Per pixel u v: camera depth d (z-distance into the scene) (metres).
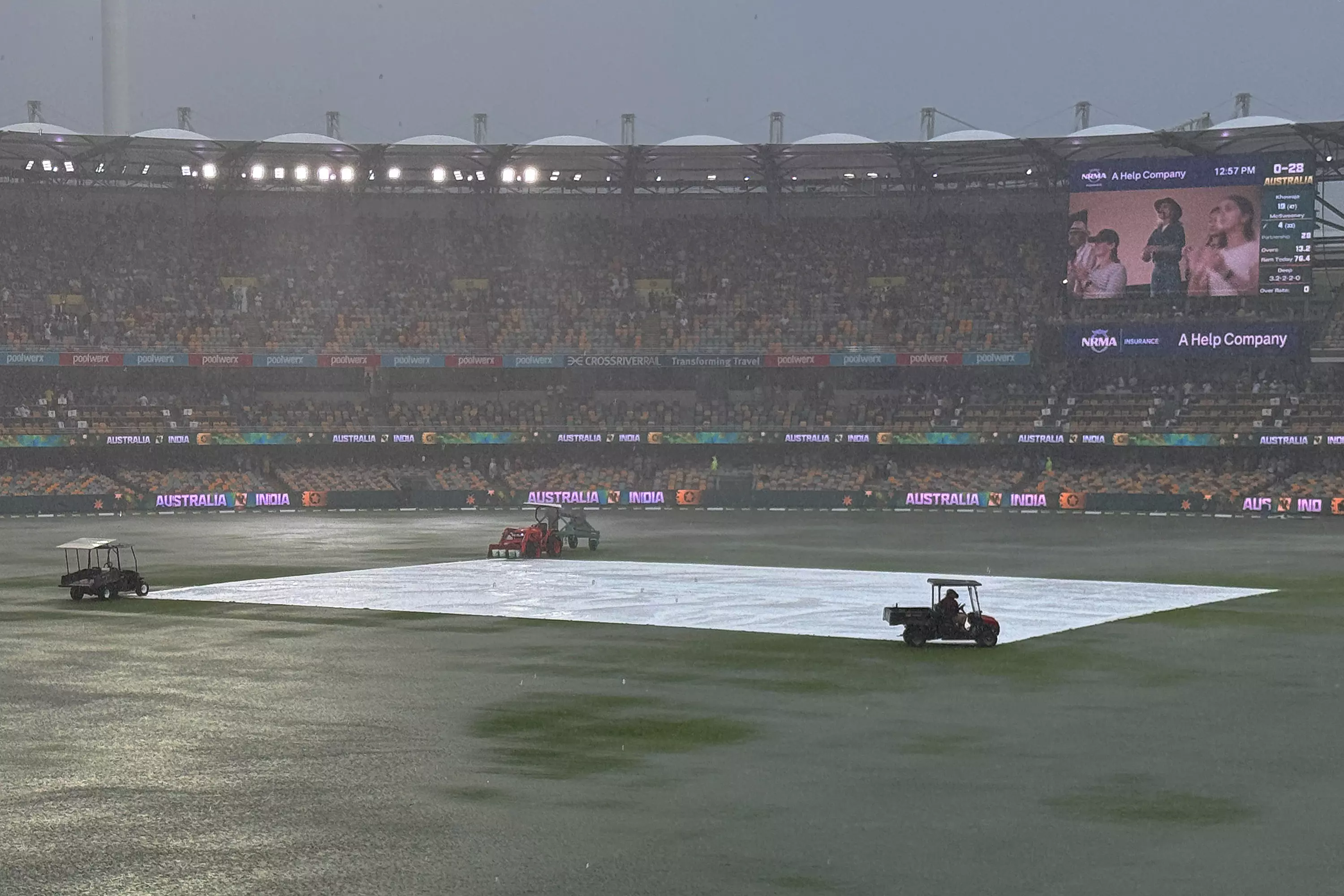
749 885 15.91
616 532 76.75
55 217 108.94
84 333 101.88
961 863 16.69
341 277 111.44
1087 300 98.38
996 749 22.88
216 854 17.09
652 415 107.94
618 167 109.75
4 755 22.47
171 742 23.47
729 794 19.92
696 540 71.06
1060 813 18.91
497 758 22.28
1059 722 25.11
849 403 108.56
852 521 85.88
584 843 17.53
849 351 104.44
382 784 20.56
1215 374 101.69
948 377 107.88
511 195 116.12
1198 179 93.94
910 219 113.50
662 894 15.62
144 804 19.44
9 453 100.19
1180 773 21.19
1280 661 32.16
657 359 105.94
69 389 104.38
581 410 108.44
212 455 105.50
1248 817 18.72
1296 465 95.88
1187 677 29.94
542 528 61.22
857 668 31.28
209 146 99.69
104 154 102.88
